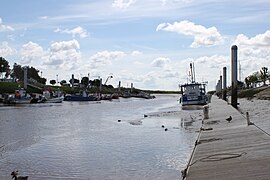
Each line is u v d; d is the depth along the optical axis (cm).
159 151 2153
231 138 1914
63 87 18038
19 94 9675
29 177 1645
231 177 1119
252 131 2108
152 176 1575
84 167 1811
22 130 3581
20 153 2264
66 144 2600
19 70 17412
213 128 2561
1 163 1959
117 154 2122
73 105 9638
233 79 5344
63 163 1925
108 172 1688
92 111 6925
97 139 2823
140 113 6203
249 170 1166
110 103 11481
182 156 1959
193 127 3441
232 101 5431
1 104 9144
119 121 4538
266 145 1575
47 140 2839
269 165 1196
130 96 19000
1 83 12962
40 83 16700
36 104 9575
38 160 2020
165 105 9800
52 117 5331
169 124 3875
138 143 2523
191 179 1163
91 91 18050
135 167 1761
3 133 3328
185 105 7606
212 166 1285
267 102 7606
